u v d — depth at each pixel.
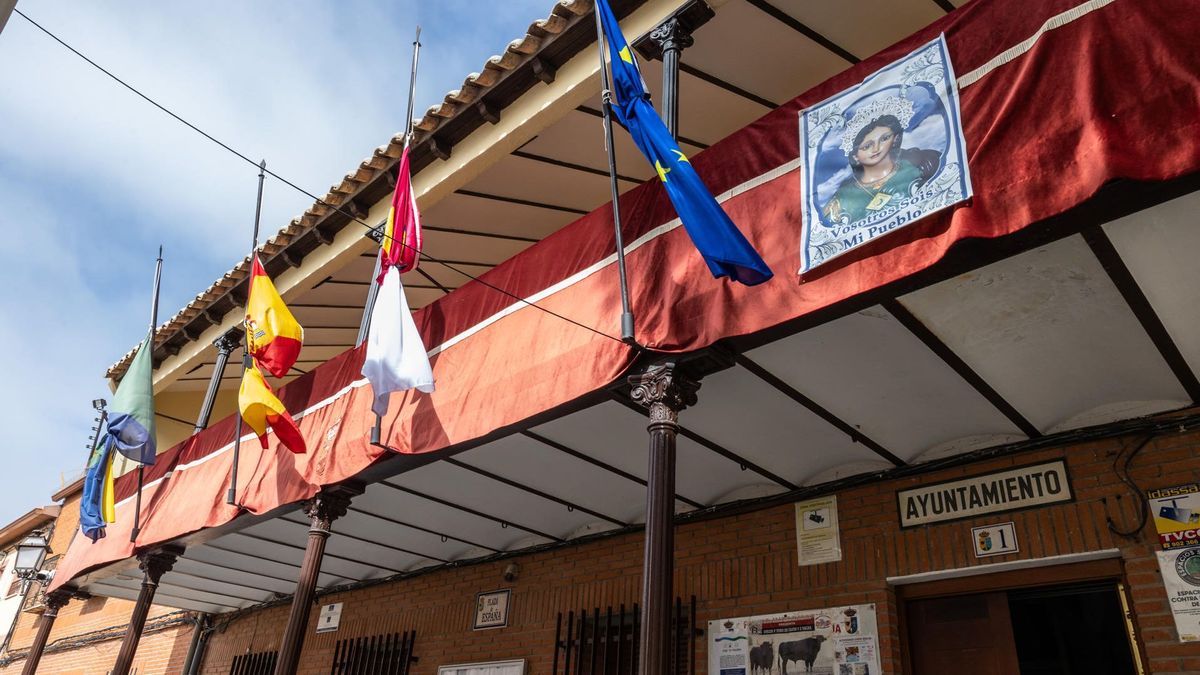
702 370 4.26
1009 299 3.99
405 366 5.48
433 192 6.64
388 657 8.76
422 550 8.55
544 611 7.57
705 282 4.25
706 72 5.71
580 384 4.66
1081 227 3.14
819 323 3.84
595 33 5.64
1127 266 3.63
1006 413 4.95
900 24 5.20
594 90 5.71
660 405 4.20
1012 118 3.31
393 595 9.30
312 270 7.88
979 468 5.37
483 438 5.29
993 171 3.29
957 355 4.39
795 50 5.47
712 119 6.27
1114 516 4.73
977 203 3.28
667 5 5.20
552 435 5.77
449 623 8.39
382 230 7.18
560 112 5.86
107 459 8.49
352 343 10.49
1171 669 4.30
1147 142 2.91
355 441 6.24
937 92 3.61
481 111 6.19
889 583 5.54
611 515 7.15
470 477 6.61
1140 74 3.02
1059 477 5.02
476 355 5.58
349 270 8.45
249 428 7.71
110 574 9.42
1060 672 5.22
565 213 7.52
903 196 3.54
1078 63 3.19
